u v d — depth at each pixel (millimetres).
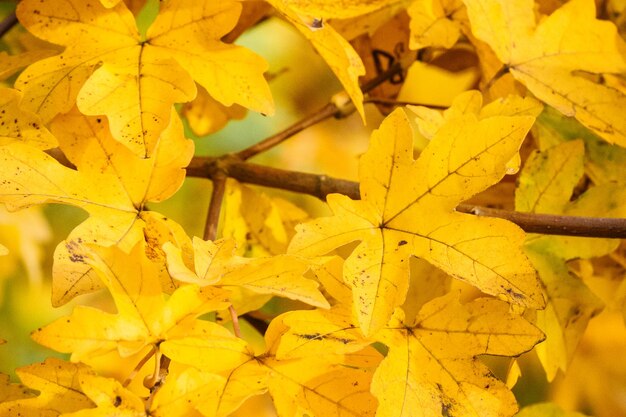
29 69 502
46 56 524
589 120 543
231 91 506
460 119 497
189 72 507
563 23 555
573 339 540
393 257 494
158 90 497
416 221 498
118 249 473
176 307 479
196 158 557
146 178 506
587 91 548
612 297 555
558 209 548
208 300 480
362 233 498
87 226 496
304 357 485
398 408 479
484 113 534
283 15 520
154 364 486
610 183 548
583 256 543
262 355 487
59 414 478
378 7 526
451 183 496
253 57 509
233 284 479
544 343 538
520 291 489
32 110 496
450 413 483
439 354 491
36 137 494
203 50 509
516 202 546
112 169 504
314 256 493
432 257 494
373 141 501
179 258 474
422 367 489
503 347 490
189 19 511
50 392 479
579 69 554
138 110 492
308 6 521
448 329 494
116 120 489
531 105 537
